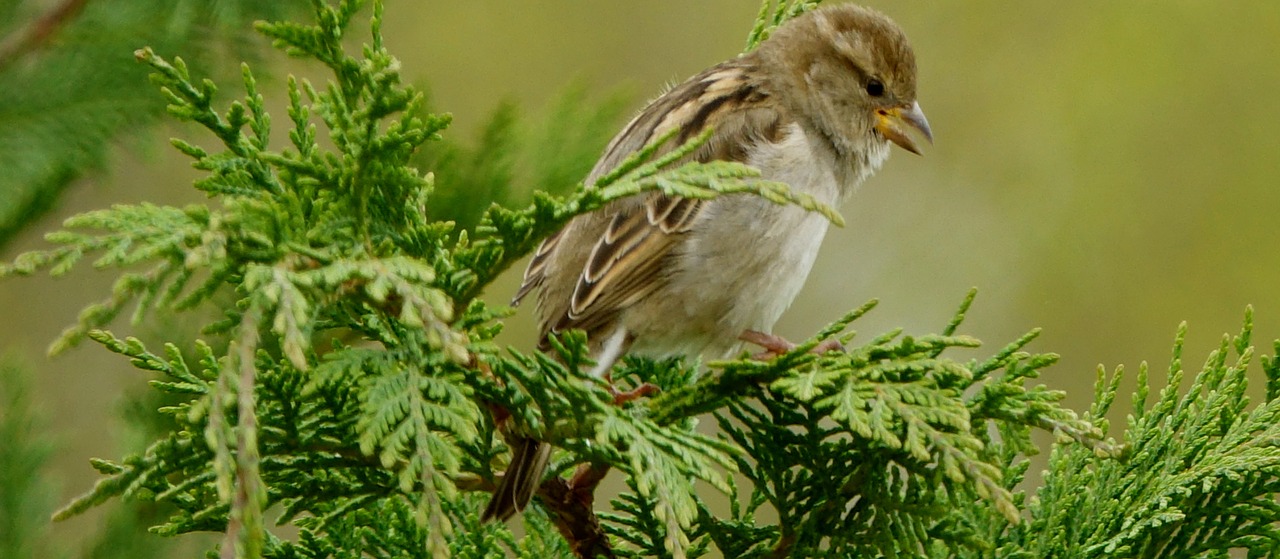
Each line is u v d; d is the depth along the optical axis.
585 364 6.38
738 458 7.38
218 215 5.54
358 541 7.67
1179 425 7.72
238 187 6.61
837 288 24.53
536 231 6.36
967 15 25.86
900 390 6.58
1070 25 25.52
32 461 9.52
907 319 24.28
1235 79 24.88
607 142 11.72
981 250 24.61
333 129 6.43
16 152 10.77
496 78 23.83
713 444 6.24
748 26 23.97
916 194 25.17
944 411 6.40
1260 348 23.06
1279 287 23.53
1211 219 24.33
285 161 6.29
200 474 7.06
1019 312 24.03
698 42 24.19
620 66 24.09
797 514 7.39
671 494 6.03
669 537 5.91
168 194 18.86
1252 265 23.83
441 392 6.10
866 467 7.11
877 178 25.34
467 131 23.52
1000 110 25.42
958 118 25.53
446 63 23.75
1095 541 7.48
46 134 10.82
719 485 6.02
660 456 6.14
